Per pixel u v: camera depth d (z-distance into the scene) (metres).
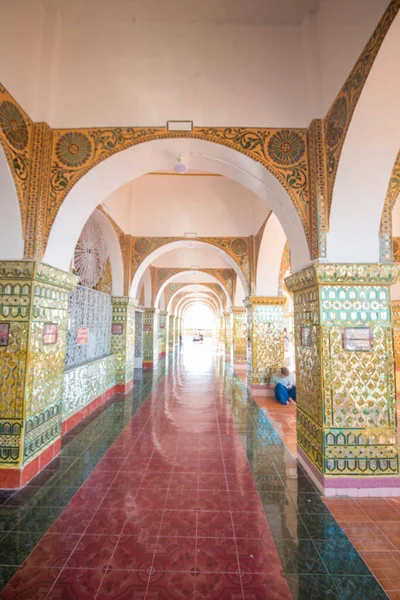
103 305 6.68
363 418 3.02
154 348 11.55
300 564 2.10
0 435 3.05
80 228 3.89
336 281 3.10
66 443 4.13
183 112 3.39
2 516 2.56
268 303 7.33
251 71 3.39
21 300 3.17
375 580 1.97
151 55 3.39
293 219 3.48
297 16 3.32
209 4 3.18
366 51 2.35
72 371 4.76
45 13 3.38
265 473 3.36
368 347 3.08
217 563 2.09
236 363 11.31
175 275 11.59
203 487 3.05
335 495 2.94
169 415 5.43
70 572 2.00
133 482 3.13
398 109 2.50
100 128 3.41
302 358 3.61
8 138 2.93
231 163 3.69
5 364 3.11
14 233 3.16
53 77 3.39
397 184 3.25
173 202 7.47
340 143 2.83
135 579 1.96
